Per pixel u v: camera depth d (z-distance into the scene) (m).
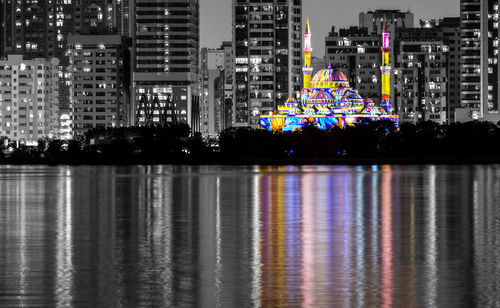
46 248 99.94
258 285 77.81
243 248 100.19
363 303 71.06
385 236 111.75
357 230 118.88
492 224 126.06
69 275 82.19
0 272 83.69
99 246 101.75
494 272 83.50
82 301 71.62
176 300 72.06
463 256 93.50
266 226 124.19
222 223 128.38
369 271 84.31
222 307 69.88
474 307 69.62
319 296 73.44
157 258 92.31
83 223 128.12
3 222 129.62
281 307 69.88
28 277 81.19
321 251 97.69
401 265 87.62
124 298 72.75
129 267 86.56
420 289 75.81
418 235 112.56
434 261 90.06
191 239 108.50
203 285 77.75
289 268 86.12
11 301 71.69
